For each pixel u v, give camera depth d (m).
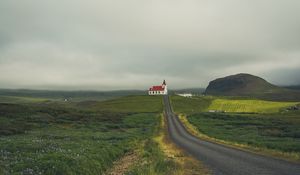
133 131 81.88
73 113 111.25
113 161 32.06
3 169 18.17
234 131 83.06
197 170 25.58
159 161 28.05
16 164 19.84
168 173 23.31
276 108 187.75
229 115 141.75
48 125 81.75
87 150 31.02
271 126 94.62
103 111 138.50
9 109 97.31
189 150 42.66
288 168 25.03
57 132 66.62
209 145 50.59
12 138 47.72
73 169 20.62
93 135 59.72
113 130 82.56
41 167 19.31
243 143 49.91
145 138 62.56
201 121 122.88
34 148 30.78
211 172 24.48
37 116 93.75
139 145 47.06
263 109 189.62
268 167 25.83
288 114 148.62
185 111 184.12
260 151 39.34
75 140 48.16
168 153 39.44
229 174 23.28
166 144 52.94
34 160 21.33
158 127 103.38
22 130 66.88
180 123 122.06
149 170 23.06
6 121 77.94
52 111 106.81
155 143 51.84
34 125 78.25
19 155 24.72
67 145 36.38
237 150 41.53
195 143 55.03
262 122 110.19
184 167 26.95
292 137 64.00
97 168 24.30
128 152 40.31
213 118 135.62
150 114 154.50
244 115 144.38
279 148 39.62
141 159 32.41
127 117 127.75
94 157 26.62
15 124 74.75
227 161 30.58
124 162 31.62
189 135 78.81
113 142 47.81
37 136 53.59
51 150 29.08
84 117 106.69
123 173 24.62
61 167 19.83
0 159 22.22
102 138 54.47
